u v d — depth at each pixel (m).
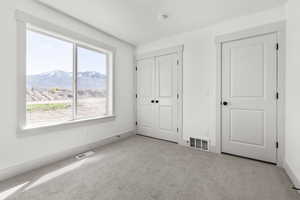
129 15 2.24
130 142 3.08
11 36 1.71
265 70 2.11
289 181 1.64
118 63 3.25
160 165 2.04
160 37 3.11
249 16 2.20
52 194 1.42
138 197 1.39
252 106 2.21
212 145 2.55
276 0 1.86
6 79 1.68
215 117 2.52
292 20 1.71
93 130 2.73
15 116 1.76
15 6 1.73
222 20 2.38
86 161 2.16
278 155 2.00
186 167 1.98
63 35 2.22
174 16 2.26
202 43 2.65
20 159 1.80
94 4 1.97
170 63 3.09
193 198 1.37
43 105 2.14
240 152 2.32
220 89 2.46
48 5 1.99
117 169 1.92
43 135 2.02
